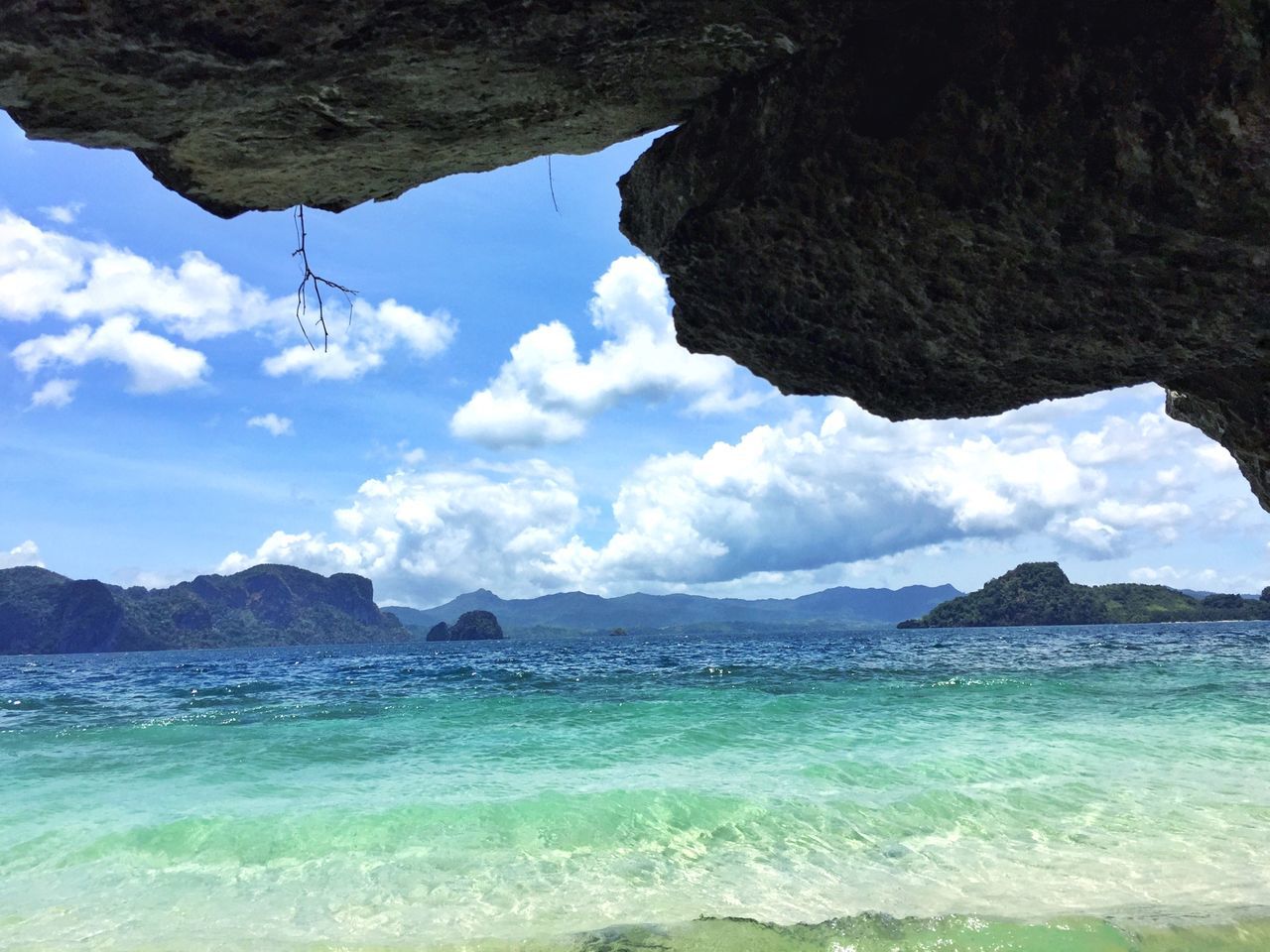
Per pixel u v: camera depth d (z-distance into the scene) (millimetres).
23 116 4551
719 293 6141
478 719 14891
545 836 7137
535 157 5992
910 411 6594
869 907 5441
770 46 4844
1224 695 17078
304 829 7398
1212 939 4629
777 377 6812
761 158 5148
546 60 4672
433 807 7965
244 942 4996
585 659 48188
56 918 5488
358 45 4246
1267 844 6625
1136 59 3934
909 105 4559
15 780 9906
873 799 8109
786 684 22016
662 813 7707
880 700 16688
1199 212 4102
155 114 4605
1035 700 16516
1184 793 8250
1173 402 7117
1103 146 4121
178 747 12336
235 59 4168
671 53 4832
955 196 4609
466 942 4875
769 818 7539
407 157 5559
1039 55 4172
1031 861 6332
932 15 4438
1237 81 3725
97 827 7621
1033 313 5172
